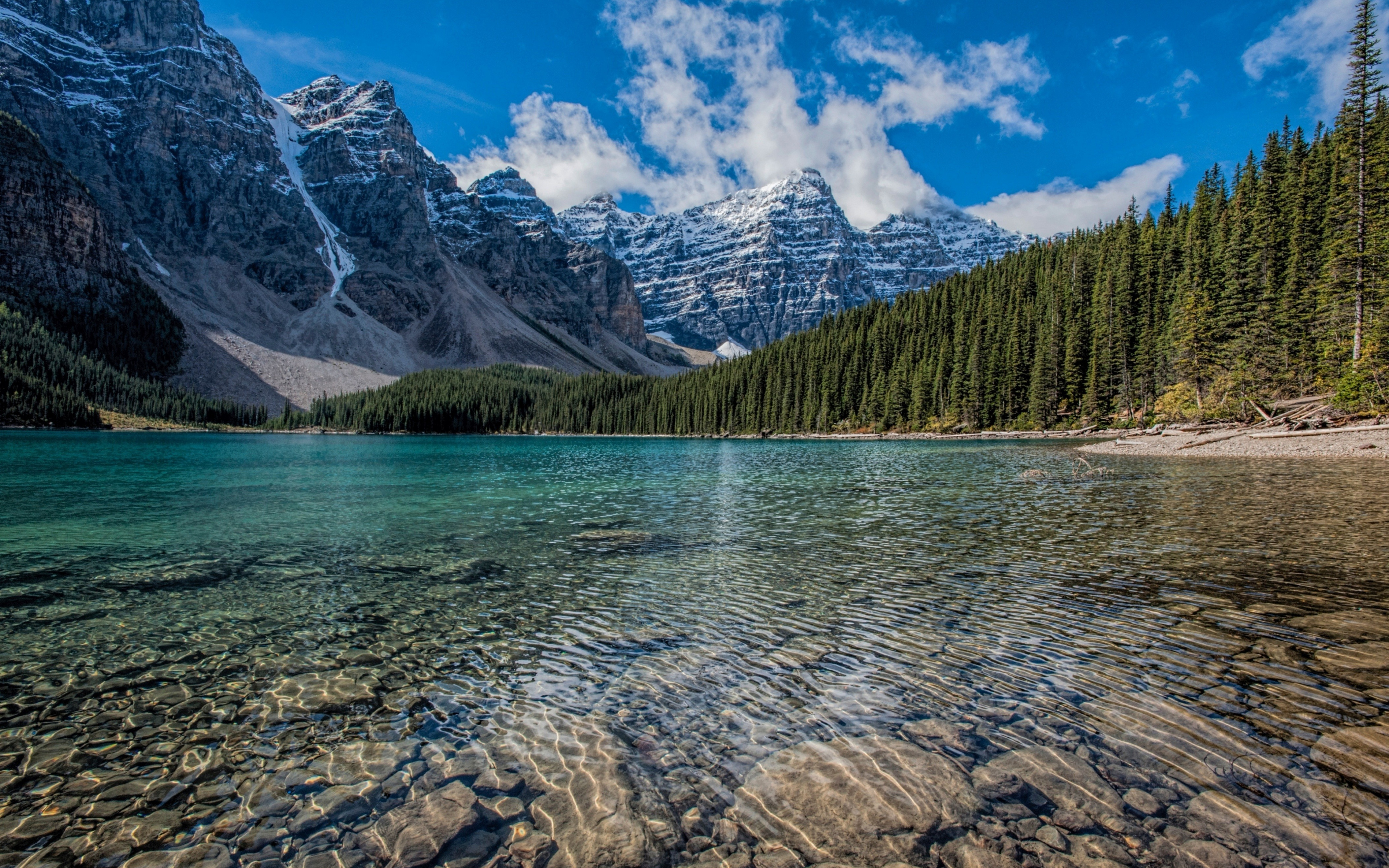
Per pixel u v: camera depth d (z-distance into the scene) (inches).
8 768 251.0
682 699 305.9
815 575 546.9
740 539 725.9
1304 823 200.2
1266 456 1453.0
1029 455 2017.7
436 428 7795.3
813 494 1154.0
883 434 4483.3
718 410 5984.3
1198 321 2623.0
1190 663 328.8
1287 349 2239.2
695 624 419.2
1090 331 3661.4
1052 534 693.9
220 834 210.2
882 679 322.3
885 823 205.5
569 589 514.6
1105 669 325.4
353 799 228.8
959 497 1050.1
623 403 7347.4
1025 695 299.3
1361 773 225.1
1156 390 3134.8
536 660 361.1
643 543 708.7
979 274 5398.6
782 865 186.5
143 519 908.6
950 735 264.1
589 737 270.8
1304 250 2331.4
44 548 703.7
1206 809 208.4
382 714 296.4
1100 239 4404.5
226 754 261.7
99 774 247.9
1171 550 585.9
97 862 195.9
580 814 215.6
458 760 253.8
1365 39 1875.0
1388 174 1834.4
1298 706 277.0
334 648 385.1
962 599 458.3
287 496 1192.2
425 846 200.1
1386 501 802.2
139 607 471.5
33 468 1761.8
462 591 511.2
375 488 1338.6
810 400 5128.0
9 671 349.1
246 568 599.5
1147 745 250.1
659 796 225.3
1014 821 205.0
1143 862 183.3
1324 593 437.1
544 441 5270.7
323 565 610.5
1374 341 1674.5
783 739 265.1
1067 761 240.2
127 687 328.5
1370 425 1560.0
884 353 5039.4
